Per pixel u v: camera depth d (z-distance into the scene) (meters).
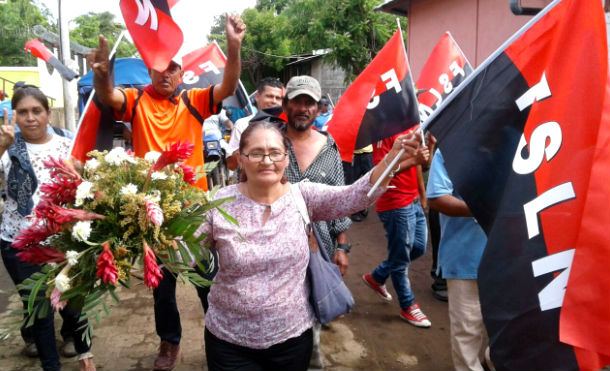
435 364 3.34
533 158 1.89
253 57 28.03
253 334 2.04
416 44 10.91
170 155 1.92
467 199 2.05
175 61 2.86
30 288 1.84
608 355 1.68
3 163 2.93
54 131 3.38
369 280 4.32
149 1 2.49
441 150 2.12
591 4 1.79
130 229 1.79
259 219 2.03
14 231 2.91
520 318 1.81
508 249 1.88
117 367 3.29
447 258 2.79
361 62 13.30
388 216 3.75
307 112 2.90
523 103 1.98
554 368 1.74
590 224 1.72
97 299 1.75
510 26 8.11
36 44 4.96
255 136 1.99
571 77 1.81
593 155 1.74
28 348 3.40
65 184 1.82
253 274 2.01
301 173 2.91
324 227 2.89
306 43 14.39
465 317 2.76
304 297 2.16
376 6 11.80
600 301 1.69
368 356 3.43
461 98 2.11
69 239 1.82
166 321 3.11
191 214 1.90
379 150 4.06
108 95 2.74
